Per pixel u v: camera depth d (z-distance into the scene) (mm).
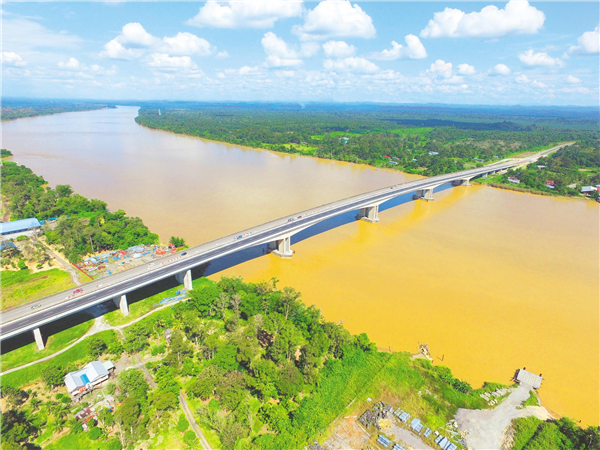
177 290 157125
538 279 171750
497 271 178625
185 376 110062
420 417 98875
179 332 122812
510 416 99625
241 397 100500
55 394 103625
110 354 118375
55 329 130750
